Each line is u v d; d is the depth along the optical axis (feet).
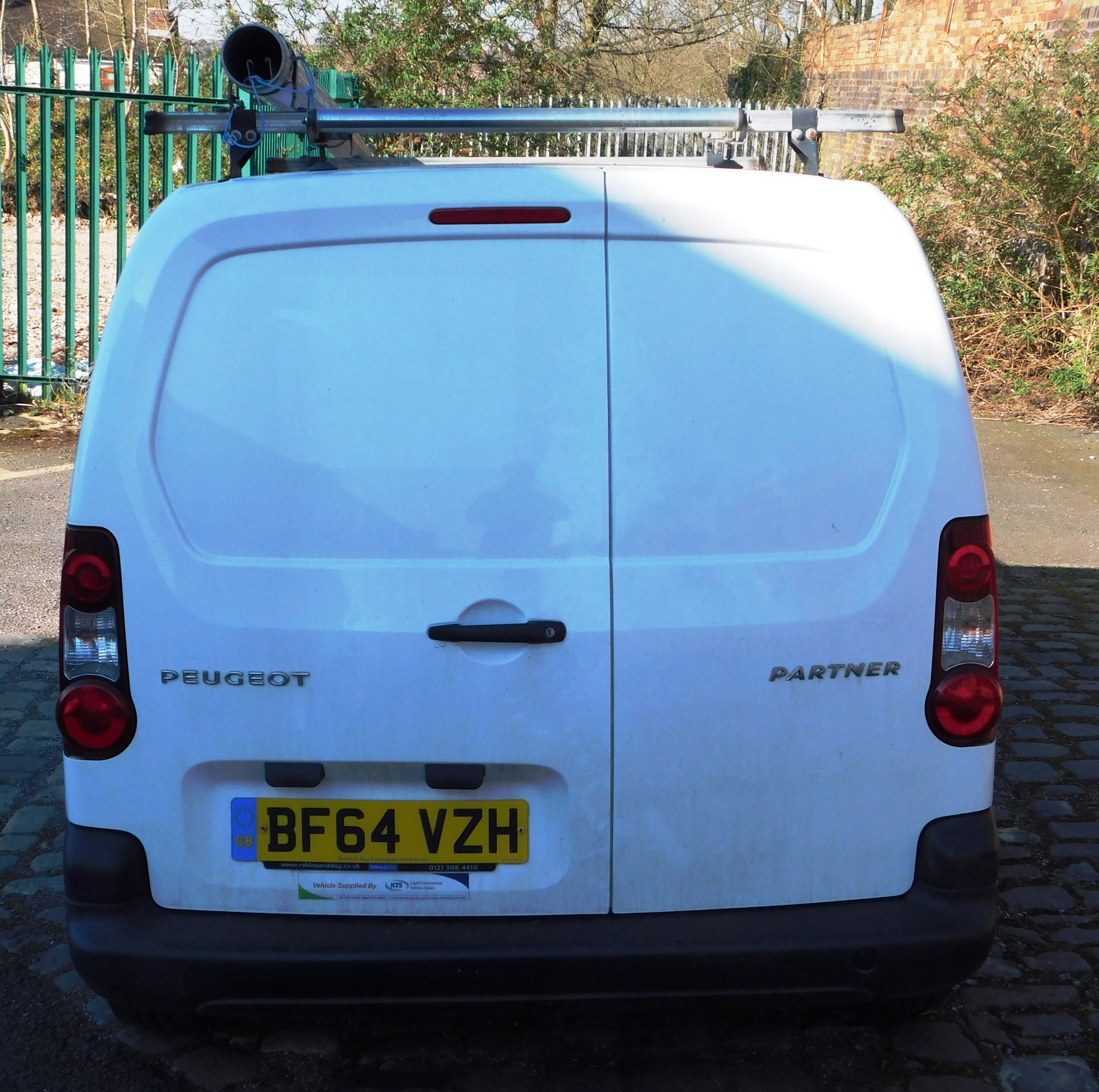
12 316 40.29
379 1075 9.21
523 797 7.87
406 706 7.72
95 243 30.96
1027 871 12.28
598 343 7.66
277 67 9.80
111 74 60.29
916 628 7.87
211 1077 9.22
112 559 7.71
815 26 68.18
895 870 8.07
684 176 7.74
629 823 7.85
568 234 7.66
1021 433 31.50
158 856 7.97
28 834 12.95
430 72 53.47
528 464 7.64
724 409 7.70
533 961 7.79
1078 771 14.46
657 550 7.68
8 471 26.48
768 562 7.74
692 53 75.25
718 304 7.70
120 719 7.82
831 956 7.85
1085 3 38.09
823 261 7.75
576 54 61.26
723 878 7.95
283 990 7.88
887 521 7.80
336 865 7.95
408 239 7.64
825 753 7.88
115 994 7.99
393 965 7.80
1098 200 33.17
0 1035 9.71
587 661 7.68
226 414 7.66
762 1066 9.29
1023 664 17.81
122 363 7.66
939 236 36.19
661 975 7.83
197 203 7.66
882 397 7.79
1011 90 35.01
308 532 7.67
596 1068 9.27
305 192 7.63
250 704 7.77
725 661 7.73
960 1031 9.71
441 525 7.64
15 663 17.24
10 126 61.62
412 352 7.64
